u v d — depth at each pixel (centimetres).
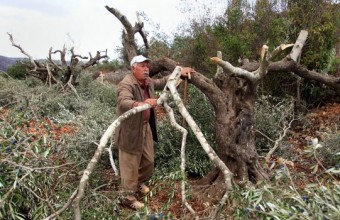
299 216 239
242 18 822
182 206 330
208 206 316
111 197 363
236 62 737
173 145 501
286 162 449
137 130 389
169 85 384
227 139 413
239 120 412
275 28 728
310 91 700
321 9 716
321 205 248
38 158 336
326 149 479
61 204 316
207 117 518
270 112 595
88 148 457
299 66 521
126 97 380
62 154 413
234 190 284
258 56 740
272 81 697
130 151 393
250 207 261
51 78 1022
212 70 783
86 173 279
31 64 1084
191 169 479
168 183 358
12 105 803
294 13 738
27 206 326
